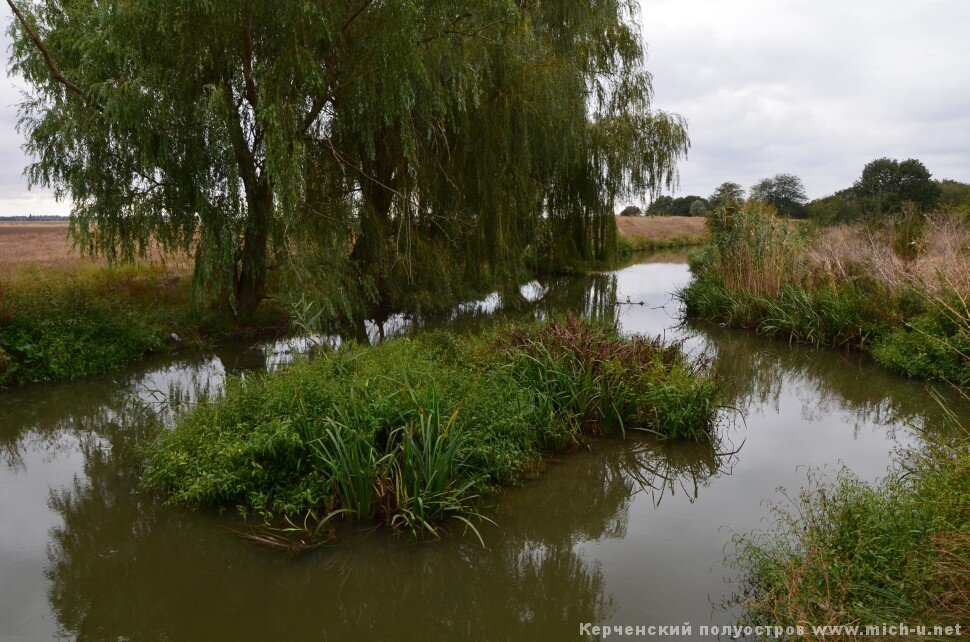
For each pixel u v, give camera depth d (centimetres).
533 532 479
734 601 377
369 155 1172
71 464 604
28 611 375
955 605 289
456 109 1255
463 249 1438
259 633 361
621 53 1762
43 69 962
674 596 388
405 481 473
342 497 477
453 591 407
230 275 1056
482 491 525
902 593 311
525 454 577
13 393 827
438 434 493
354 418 512
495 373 666
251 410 549
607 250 2003
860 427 717
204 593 396
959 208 1451
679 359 799
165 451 528
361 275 1281
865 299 1108
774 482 557
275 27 926
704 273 1650
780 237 1398
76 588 402
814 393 870
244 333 1159
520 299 1641
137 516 488
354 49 997
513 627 372
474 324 1373
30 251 1812
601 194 1881
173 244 1038
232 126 995
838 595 322
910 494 390
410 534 457
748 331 1288
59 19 995
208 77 977
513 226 1462
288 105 952
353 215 1159
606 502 529
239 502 497
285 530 448
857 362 1012
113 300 1116
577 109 1438
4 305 915
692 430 653
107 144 962
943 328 885
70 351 912
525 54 1315
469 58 1155
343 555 434
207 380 905
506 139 1309
